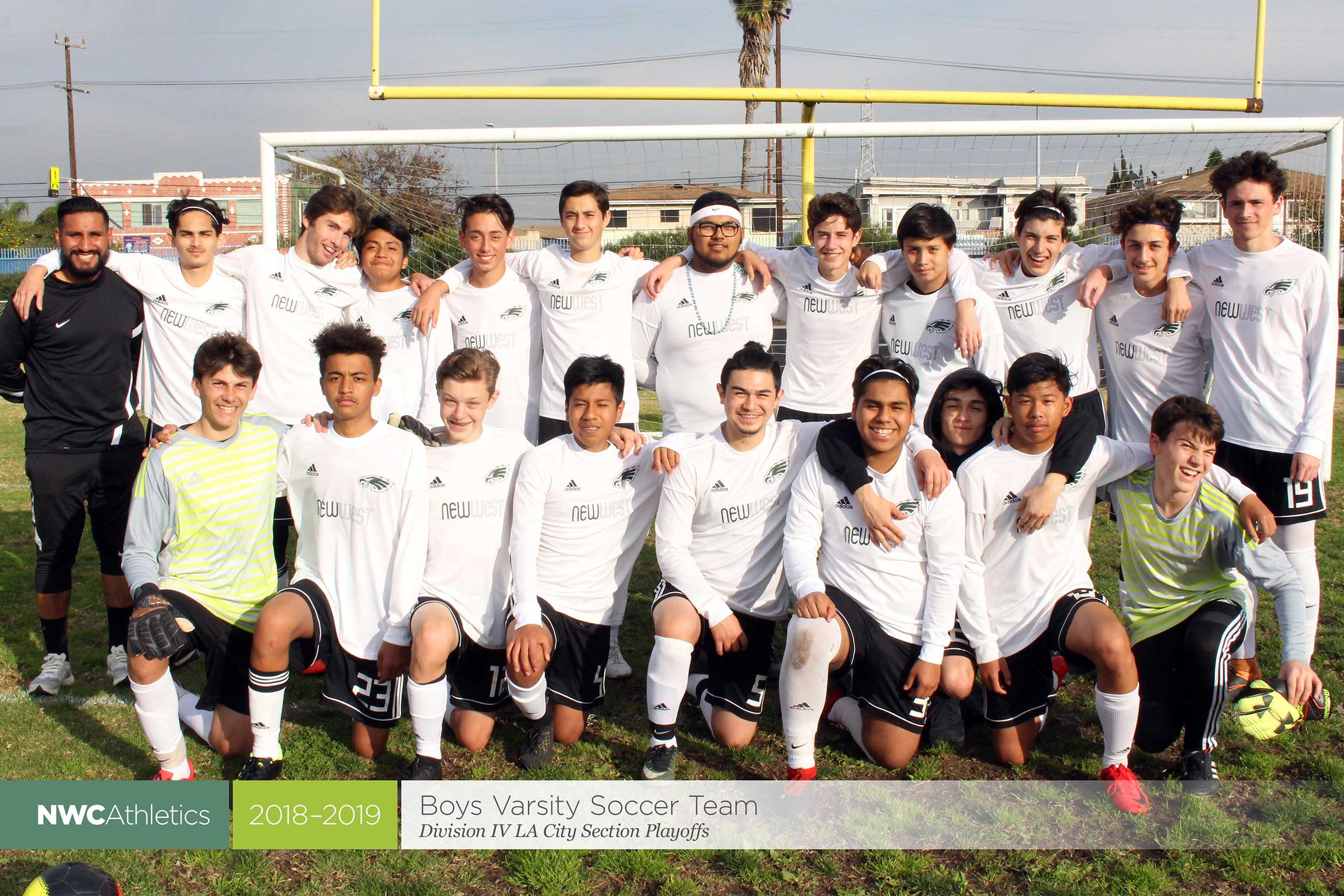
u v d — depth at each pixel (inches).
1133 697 120.1
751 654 137.0
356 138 232.1
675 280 172.2
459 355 133.3
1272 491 154.1
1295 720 138.3
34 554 242.7
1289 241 152.4
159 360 165.6
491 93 250.7
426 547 130.8
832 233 160.6
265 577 136.1
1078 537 133.6
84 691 159.8
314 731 142.9
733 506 134.3
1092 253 166.1
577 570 135.4
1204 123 227.0
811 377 172.7
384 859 110.8
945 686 132.6
